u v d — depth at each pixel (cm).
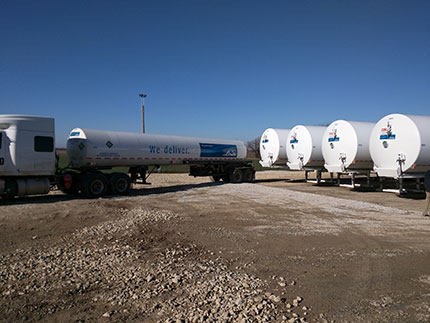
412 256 629
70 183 1372
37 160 1236
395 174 1415
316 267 570
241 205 1224
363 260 605
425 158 1362
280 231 826
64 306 424
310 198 1409
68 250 659
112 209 1108
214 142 2069
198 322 381
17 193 1213
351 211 1095
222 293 460
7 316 397
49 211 1062
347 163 1748
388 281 507
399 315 401
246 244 712
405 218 978
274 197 1445
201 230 834
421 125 1371
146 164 1684
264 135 2397
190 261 600
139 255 628
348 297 451
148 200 1348
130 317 397
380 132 1509
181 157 1855
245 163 2275
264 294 460
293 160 2164
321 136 2073
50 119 1276
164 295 456
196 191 1683
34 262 584
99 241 727
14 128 1192
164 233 801
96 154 1459
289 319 390
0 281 501
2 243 713
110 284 492
